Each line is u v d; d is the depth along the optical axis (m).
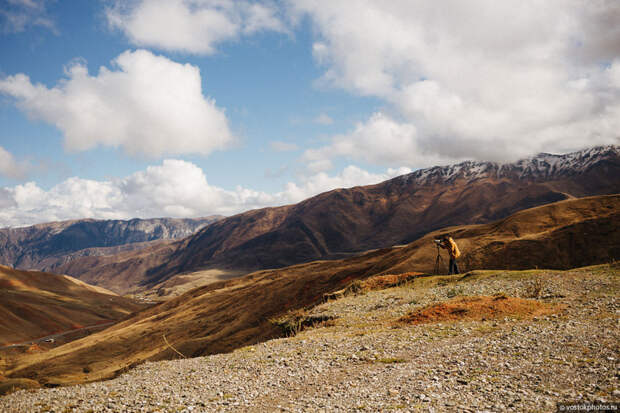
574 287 18.88
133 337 108.31
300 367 12.04
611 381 7.39
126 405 9.79
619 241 61.84
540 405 6.88
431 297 22.23
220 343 59.09
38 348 147.12
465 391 8.15
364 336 15.34
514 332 12.48
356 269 88.06
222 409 8.94
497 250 69.31
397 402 8.00
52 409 9.90
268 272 185.38
